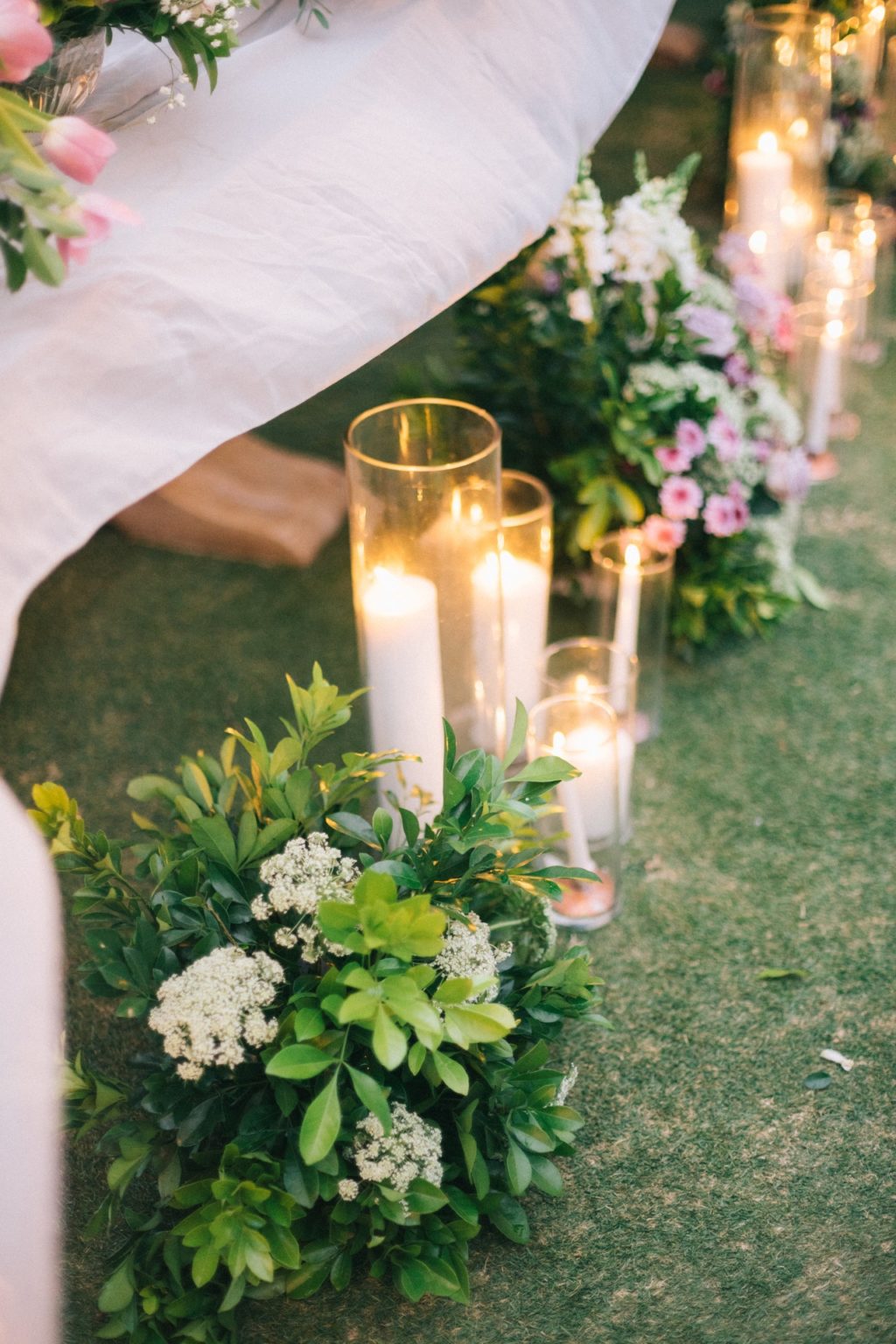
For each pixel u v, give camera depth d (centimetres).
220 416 83
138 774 166
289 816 109
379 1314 105
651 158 323
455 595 132
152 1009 98
